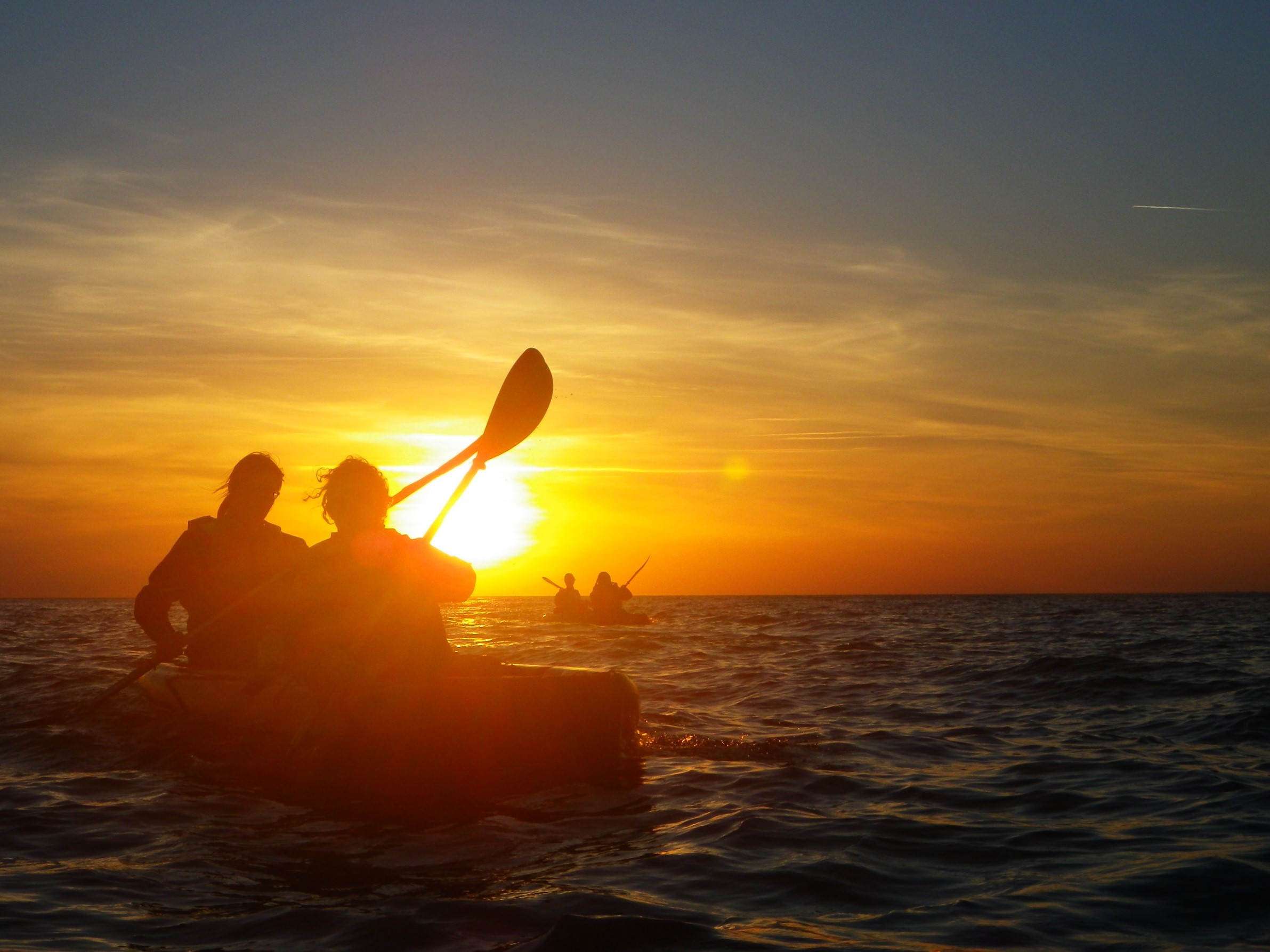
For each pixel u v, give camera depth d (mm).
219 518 5367
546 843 3422
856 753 5223
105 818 3785
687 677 9594
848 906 2746
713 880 2971
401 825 3688
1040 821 3725
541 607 58875
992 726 6258
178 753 5008
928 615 31891
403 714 4520
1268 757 5043
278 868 3117
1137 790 4258
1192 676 8820
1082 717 6691
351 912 2654
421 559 4453
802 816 3779
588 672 4973
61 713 6086
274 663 4988
